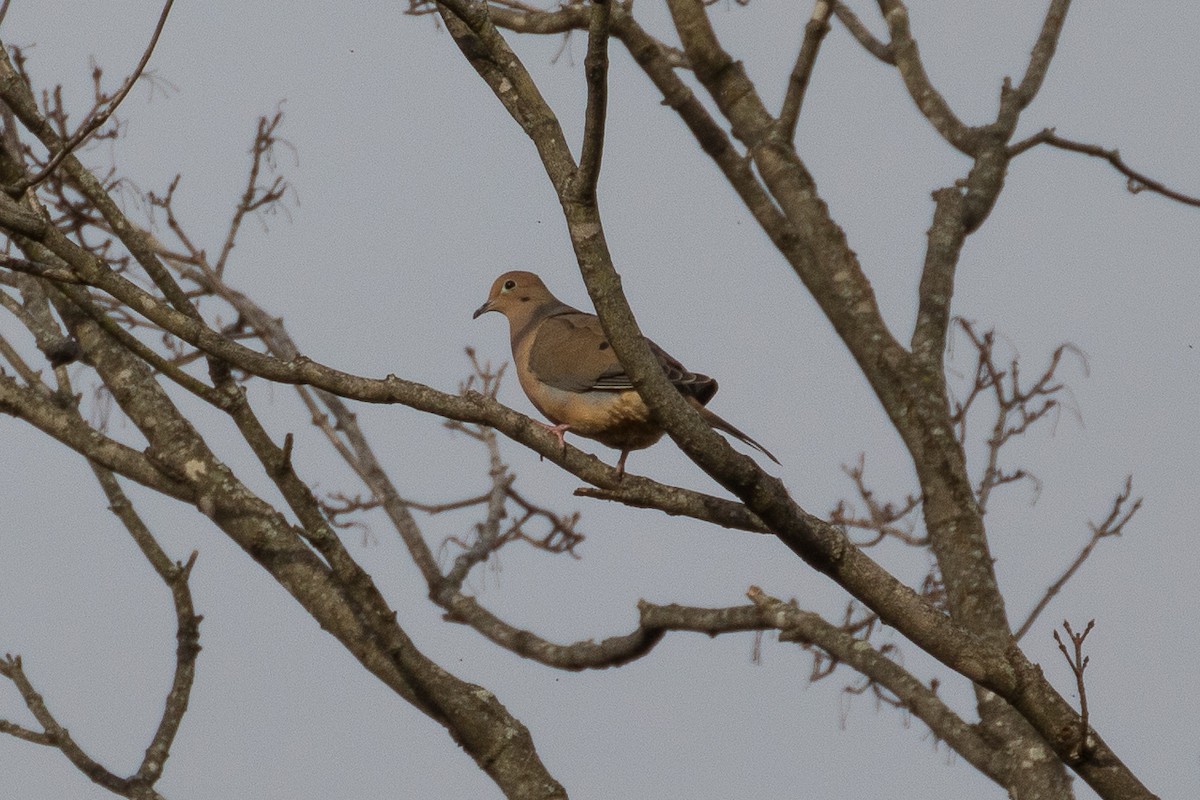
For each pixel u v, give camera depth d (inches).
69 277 339.9
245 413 363.6
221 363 363.3
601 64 295.4
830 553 338.3
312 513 372.8
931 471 465.1
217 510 398.6
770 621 450.6
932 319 498.3
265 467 368.2
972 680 341.1
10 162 414.9
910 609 340.5
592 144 306.0
